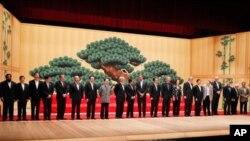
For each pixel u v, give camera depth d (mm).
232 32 12953
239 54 12602
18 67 12047
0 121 8180
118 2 9500
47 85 8773
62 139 5582
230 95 10875
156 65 14453
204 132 6562
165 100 10094
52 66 12742
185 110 10406
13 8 11125
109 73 13531
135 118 9266
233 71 12883
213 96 10695
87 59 13273
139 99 9836
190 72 15125
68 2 9102
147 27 13336
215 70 13797
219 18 10570
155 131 6520
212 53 13977
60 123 7891
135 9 9648
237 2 10477
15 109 11555
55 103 10922
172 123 7961
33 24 12586
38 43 12633
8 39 10359
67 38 13047
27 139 5547
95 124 7691
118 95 9414
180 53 15016
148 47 14398
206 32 14547
